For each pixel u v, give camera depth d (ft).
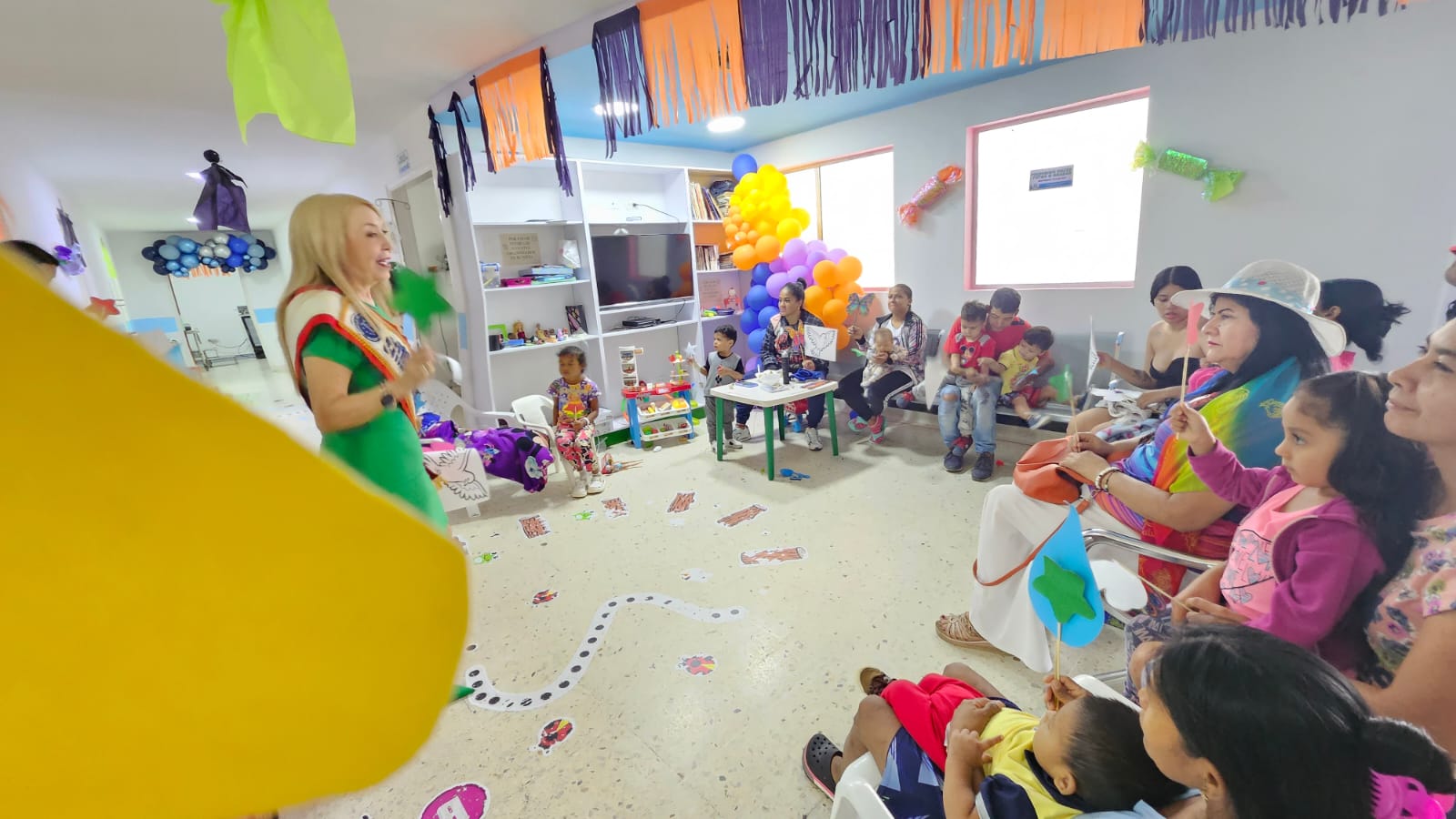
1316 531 2.89
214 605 0.52
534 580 7.91
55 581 0.48
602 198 13.87
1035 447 5.49
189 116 10.58
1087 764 2.59
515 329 12.79
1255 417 3.78
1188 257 9.36
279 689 0.56
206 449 0.46
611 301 13.61
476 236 12.16
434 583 0.55
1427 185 7.43
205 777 0.57
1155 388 6.55
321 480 0.50
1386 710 2.58
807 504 9.69
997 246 12.06
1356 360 3.50
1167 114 9.21
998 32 5.09
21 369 0.41
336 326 4.21
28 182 11.36
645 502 10.17
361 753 0.58
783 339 12.82
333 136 3.50
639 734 5.26
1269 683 2.01
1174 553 4.33
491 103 9.21
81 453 0.44
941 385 10.80
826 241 15.37
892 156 13.21
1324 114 7.98
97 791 0.57
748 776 4.80
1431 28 7.18
